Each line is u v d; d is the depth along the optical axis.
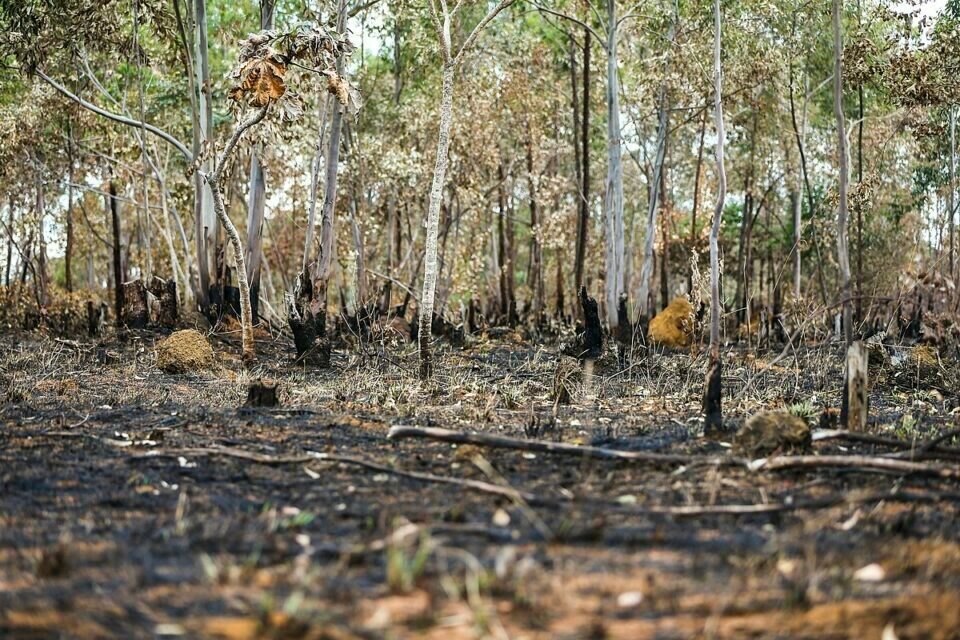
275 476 5.34
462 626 2.98
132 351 14.23
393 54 28.12
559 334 20.42
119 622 3.00
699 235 32.28
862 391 6.80
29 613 3.07
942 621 3.07
